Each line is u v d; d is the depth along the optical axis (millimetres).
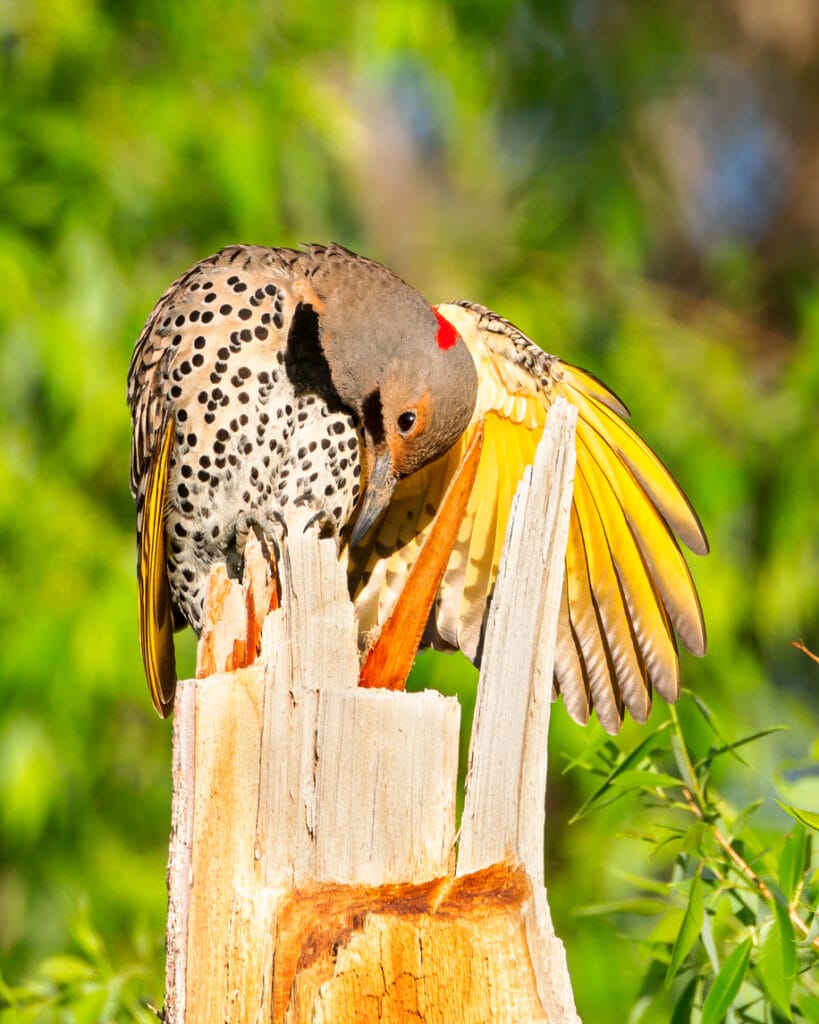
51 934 12398
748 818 6172
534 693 5152
